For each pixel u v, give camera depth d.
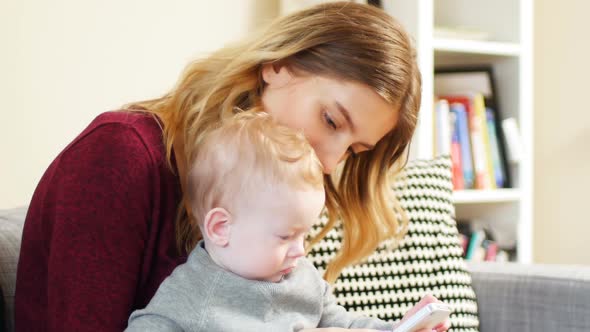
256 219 0.98
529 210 2.29
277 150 0.99
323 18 1.10
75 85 1.94
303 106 1.07
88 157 0.99
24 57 1.86
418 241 1.42
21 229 1.27
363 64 1.05
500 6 2.31
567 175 2.67
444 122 2.19
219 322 0.95
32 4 1.87
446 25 2.40
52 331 0.97
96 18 1.97
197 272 0.99
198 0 2.12
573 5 2.63
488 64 2.36
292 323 1.01
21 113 1.87
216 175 1.00
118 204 0.98
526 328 1.44
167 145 1.05
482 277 1.51
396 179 1.47
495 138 2.29
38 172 1.90
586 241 2.64
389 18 1.14
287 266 1.01
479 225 2.37
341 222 1.39
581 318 1.38
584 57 2.62
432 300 1.03
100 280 0.96
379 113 1.07
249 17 2.21
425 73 2.07
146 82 2.05
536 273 1.46
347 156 1.22
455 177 2.21
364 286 1.36
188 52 2.11
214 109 1.11
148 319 0.94
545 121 2.71
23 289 1.07
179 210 1.07
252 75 1.12
